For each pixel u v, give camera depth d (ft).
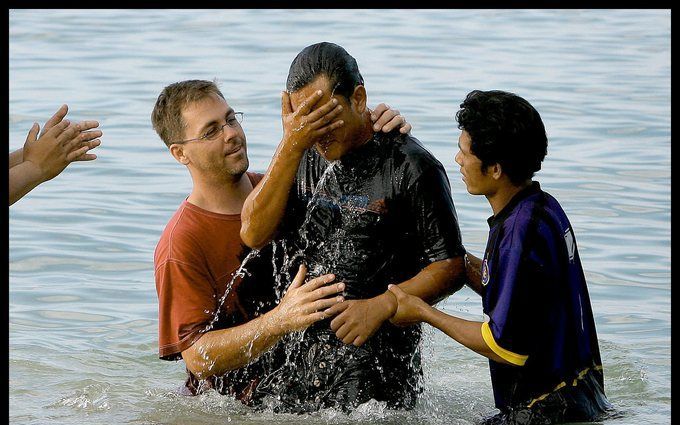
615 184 73.00
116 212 69.00
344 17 127.44
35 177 38.34
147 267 61.72
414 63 106.32
